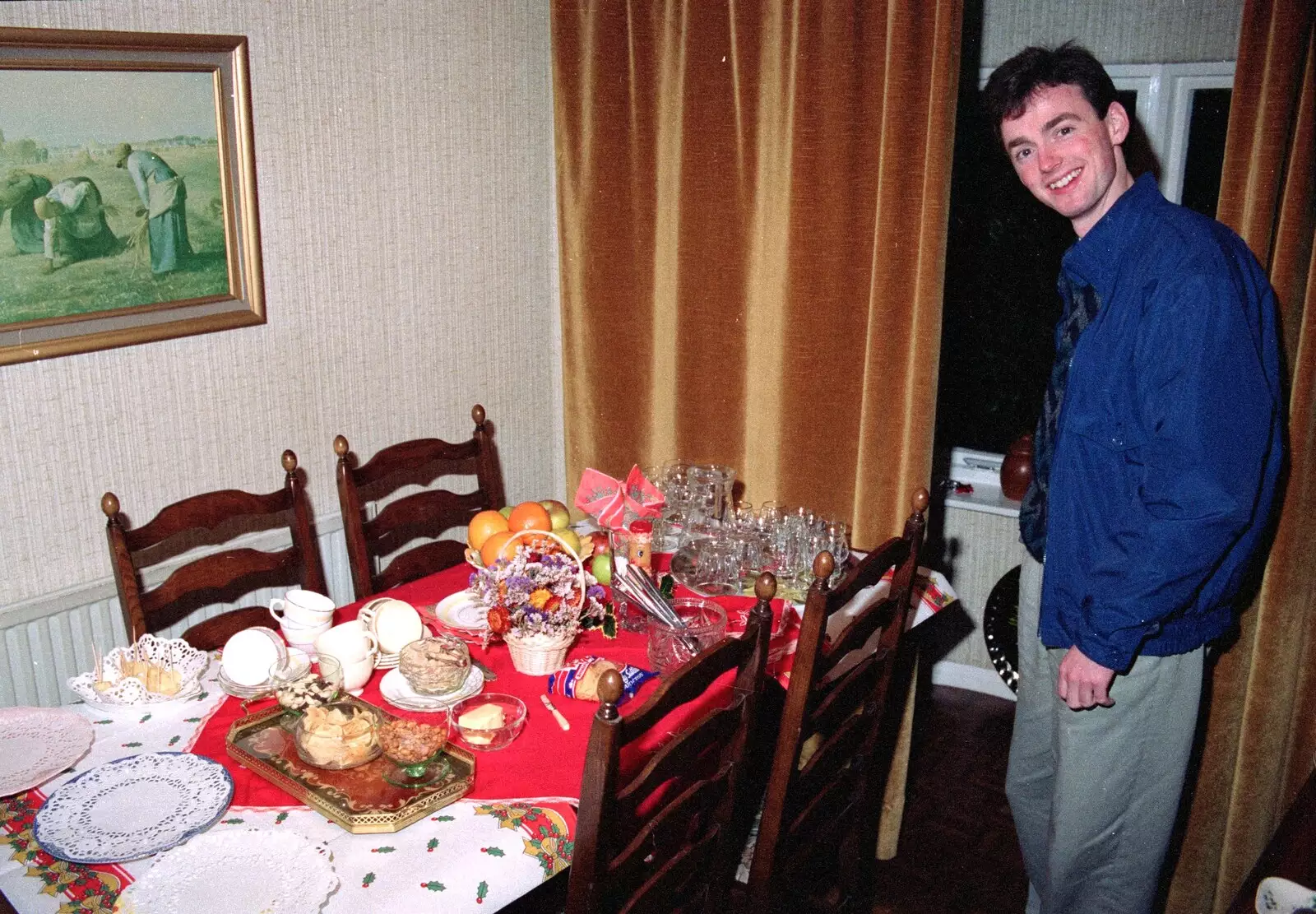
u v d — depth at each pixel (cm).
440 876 130
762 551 226
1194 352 166
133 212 214
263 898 123
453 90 272
